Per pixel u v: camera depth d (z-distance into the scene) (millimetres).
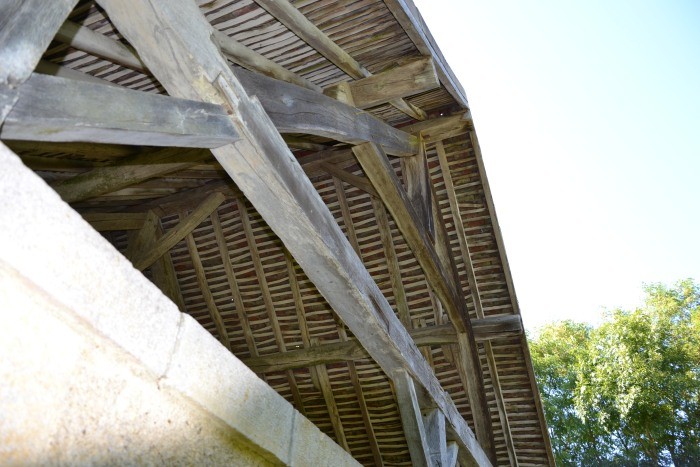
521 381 6008
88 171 4379
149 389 1634
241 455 1937
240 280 6215
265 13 3266
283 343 6301
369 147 4008
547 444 6121
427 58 3770
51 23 1494
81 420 1443
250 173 2354
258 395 2029
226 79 2145
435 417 4277
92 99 1596
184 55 1983
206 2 3045
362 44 3842
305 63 3891
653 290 19125
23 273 1312
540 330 21609
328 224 2793
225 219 6094
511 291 5625
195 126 1974
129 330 1551
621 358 17406
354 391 6438
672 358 17125
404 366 3764
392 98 3855
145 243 5930
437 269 5016
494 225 5477
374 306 3266
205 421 1808
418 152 5207
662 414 16875
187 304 6406
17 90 1396
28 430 1333
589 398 17938
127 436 1550
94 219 5590
